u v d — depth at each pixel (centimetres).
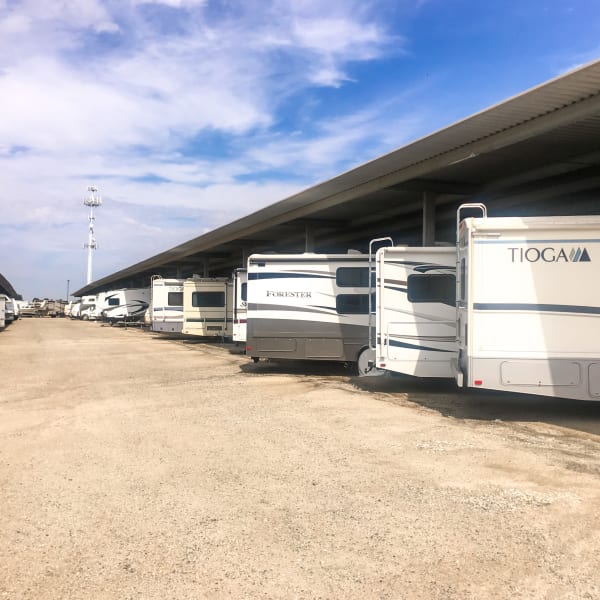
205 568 382
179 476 584
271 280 1384
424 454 655
